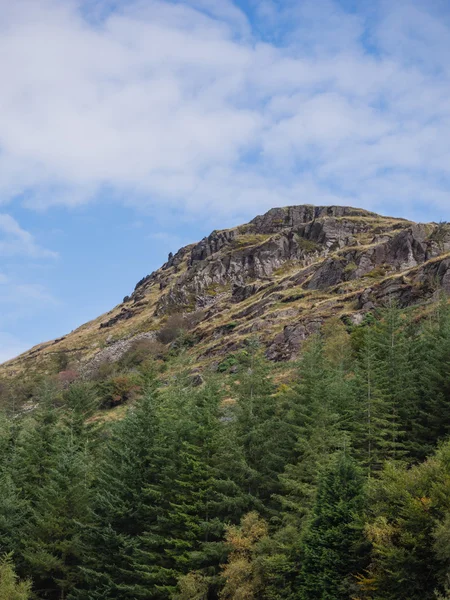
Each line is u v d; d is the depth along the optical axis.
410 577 30.14
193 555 42.62
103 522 49.97
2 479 56.66
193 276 187.38
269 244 183.25
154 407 54.59
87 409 92.94
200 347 125.25
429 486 32.69
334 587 32.88
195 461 47.19
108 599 45.41
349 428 49.31
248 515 42.69
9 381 180.75
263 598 37.81
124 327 197.00
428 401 49.59
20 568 51.34
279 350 95.44
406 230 126.00
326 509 35.41
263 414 50.28
